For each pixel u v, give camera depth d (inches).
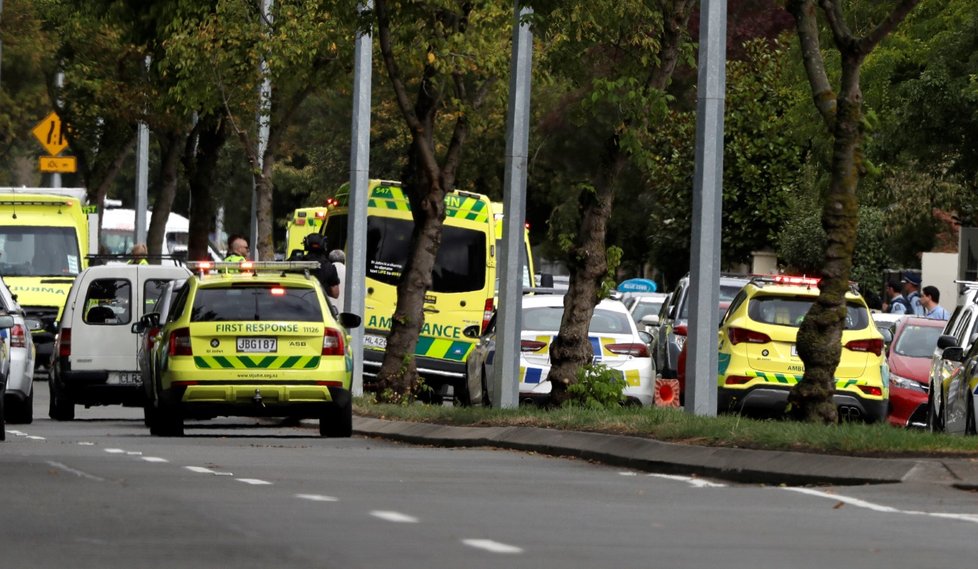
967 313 3016.7
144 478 1705.2
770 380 2920.8
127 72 5167.3
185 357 2534.5
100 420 3336.6
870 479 1724.9
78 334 3277.6
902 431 1978.3
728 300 3762.3
